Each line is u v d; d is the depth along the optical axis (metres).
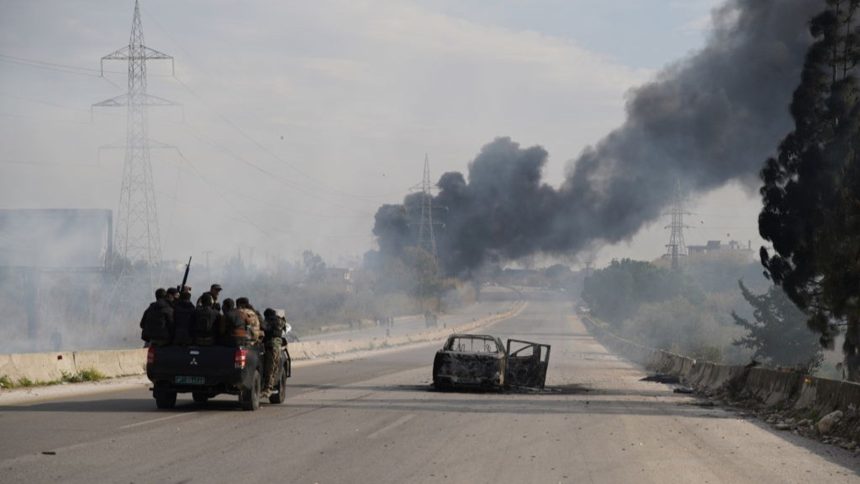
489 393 24.84
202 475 10.07
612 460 12.19
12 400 19.12
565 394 25.58
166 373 17.19
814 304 36.25
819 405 18.23
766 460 12.77
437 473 10.67
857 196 31.22
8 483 9.31
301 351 48.62
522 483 10.17
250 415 16.88
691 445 14.23
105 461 10.84
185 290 17.48
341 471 10.62
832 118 35.91
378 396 22.53
